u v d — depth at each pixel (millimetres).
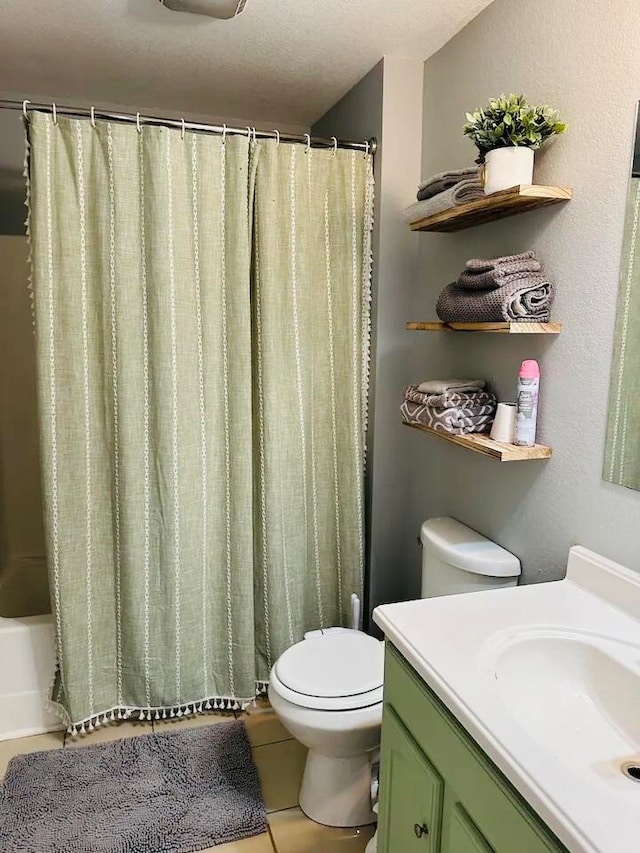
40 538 2848
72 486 1951
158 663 2109
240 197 1941
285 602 2188
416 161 2117
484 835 954
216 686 2217
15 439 2785
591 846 717
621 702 1110
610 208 1324
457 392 1742
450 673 1060
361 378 2201
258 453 2113
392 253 2146
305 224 2045
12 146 2539
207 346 1991
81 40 1961
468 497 1914
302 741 1681
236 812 1771
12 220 2619
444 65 1950
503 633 1205
